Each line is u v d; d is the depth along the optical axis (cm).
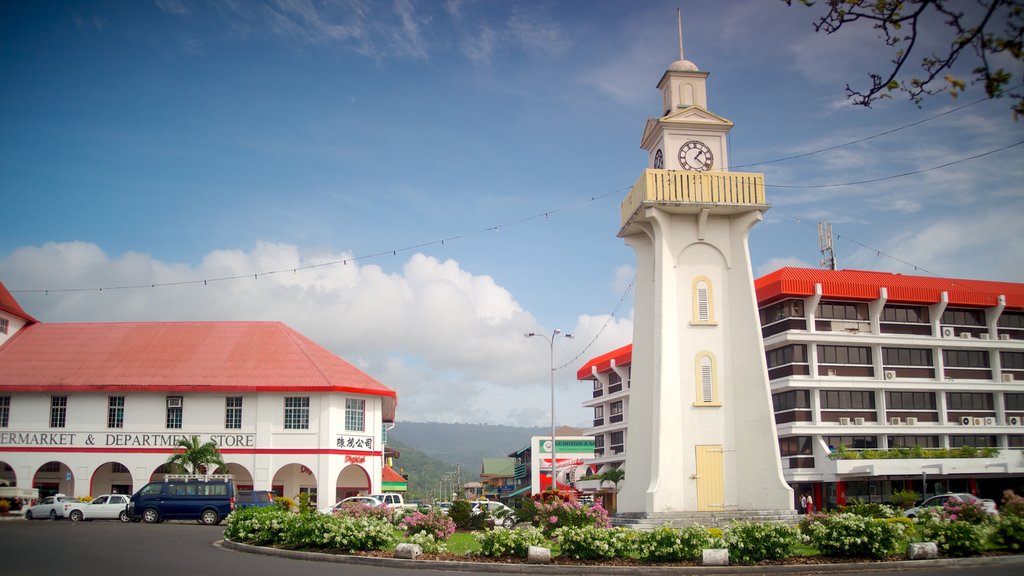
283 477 5562
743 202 3747
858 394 5725
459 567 2173
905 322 5875
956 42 907
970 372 5944
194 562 2170
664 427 3562
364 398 5666
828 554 2331
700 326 3728
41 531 3391
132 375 5431
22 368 5478
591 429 8375
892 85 956
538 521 3067
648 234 3897
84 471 5294
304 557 2389
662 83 4091
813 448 5550
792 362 5606
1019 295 6044
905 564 2227
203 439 5359
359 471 5866
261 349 5725
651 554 2234
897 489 5559
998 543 2488
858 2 951
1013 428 5853
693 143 3891
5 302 5753
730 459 3603
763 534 2256
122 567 2012
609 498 7381
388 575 2036
